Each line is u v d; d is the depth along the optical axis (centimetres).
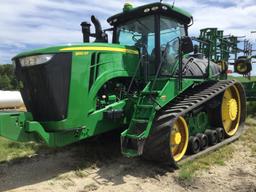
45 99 518
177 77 624
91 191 471
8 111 515
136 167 567
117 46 599
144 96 576
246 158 630
